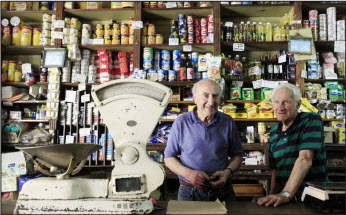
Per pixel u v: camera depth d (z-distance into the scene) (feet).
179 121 5.82
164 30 12.97
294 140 5.39
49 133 11.05
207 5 11.80
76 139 11.19
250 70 11.26
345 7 11.76
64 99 11.88
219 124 5.70
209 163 5.57
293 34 11.10
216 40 11.27
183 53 12.14
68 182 3.63
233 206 4.25
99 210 3.54
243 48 11.32
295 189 4.52
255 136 10.96
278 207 4.16
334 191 3.76
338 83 11.33
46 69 11.82
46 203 3.55
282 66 11.42
